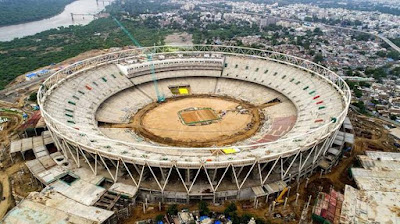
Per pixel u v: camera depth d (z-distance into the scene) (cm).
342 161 9594
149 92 13838
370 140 11131
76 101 11350
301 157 8169
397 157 9381
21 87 16575
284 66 14325
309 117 10369
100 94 12375
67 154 8994
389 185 8050
